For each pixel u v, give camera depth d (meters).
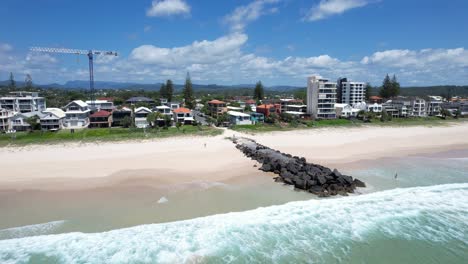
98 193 31.30
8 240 22.44
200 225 24.86
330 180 34.16
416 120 99.94
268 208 28.39
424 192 32.88
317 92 100.00
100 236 23.06
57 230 23.91
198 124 80.50
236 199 30.33
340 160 46.56
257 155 46.12
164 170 39.34
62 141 56.72
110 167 40.41
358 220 26.38
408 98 118.00
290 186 34.44
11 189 32.22
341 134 72.50
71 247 21.70
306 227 25.05
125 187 33.09
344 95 137.25
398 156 49.88
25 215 26.25
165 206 28.27
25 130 69.88
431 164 44.78
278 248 22.08
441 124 94.25
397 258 21.27
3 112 70.19
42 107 97.62
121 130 68.44
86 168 39.88
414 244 22.97
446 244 23.03
